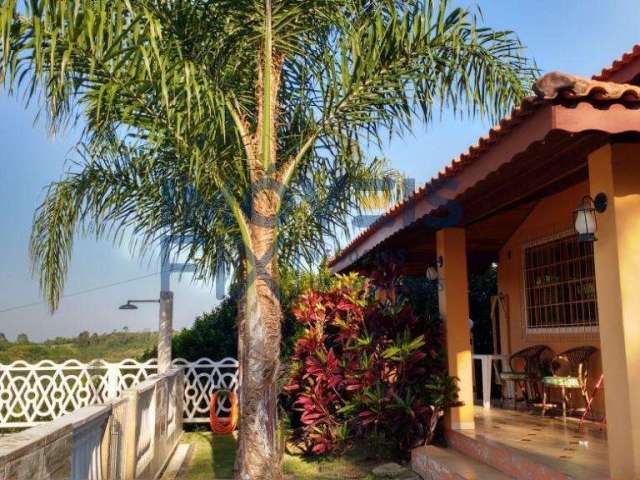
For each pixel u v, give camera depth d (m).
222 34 6.71
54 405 12.20
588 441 6.86
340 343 9.71
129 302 12.22
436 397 8.06
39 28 4.78
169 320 12.14
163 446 8.70
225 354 13.23
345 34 6.53
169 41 6.04
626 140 4.87
